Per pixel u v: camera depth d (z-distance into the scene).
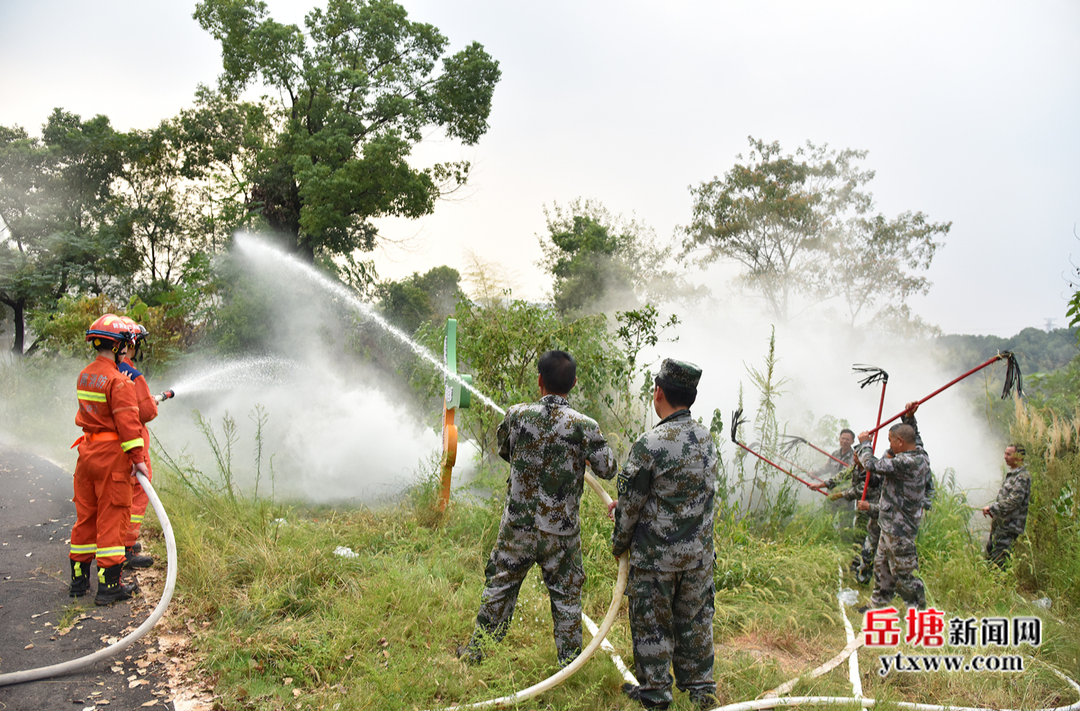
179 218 26.77
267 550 4.53
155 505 3.87
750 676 3.71
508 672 3.46
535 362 7.61
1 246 24.31
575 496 3.53
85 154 26.47
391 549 5.00
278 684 3.31
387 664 3.47
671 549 3.24
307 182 17.20
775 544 5.68
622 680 3.51
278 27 18.70
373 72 20.38
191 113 22.94
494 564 3.61
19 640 3.57
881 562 4.81
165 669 3.39
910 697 3.70
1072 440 6.56
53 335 11.14
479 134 21.75
